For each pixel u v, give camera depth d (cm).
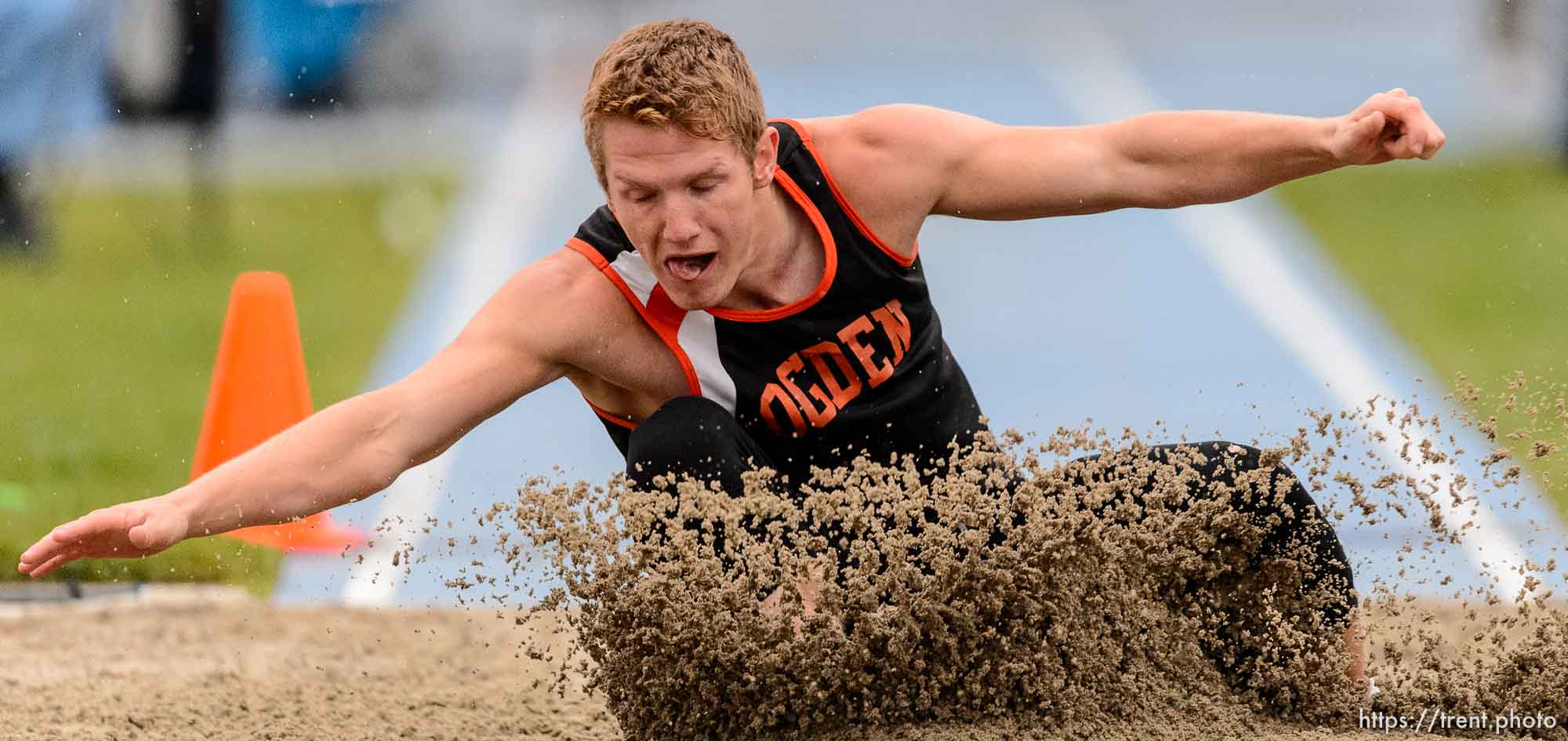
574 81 7325
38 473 2692
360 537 2434
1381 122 1281
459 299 4231
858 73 6931
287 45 6325
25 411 3136
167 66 5012
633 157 1222
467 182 5681
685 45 1230
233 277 4603
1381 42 7650
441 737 1548
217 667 1855
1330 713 1423
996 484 1312
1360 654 1436
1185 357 3559
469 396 1284
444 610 2139
